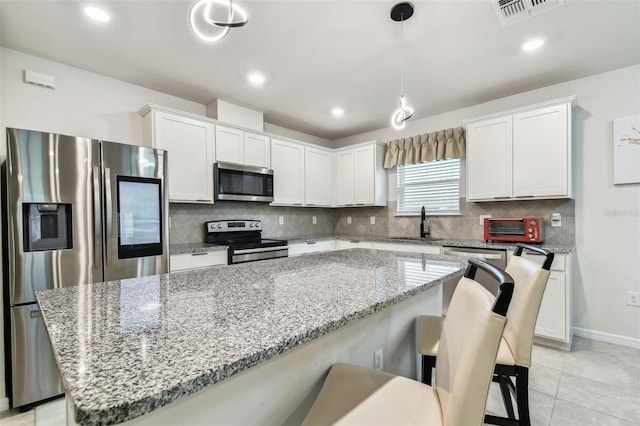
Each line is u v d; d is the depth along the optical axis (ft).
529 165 9.31
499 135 9.88
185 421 2.29
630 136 8.50
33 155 6.15
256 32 6.90
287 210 14.29
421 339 4.67
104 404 1.41
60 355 1.91
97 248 6.89
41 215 6.33
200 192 9.94
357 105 11.42
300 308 2.90
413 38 7.18
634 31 6.90
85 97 8.57
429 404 2.94
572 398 6.12
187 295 3.40
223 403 2.56
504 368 4.04
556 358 7.81
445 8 6.14
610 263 8.82
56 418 5.91
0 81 7.35
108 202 7.04
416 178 13.25
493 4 5.84
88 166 6.80
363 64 8.38
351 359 4.05
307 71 8.77
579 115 9.29
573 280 9.31
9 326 6.00
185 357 1.89
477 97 10.69
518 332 4.00
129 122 9.39
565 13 6.31
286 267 5.16
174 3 5.96
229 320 2.58
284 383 3.12
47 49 7.50
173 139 9.34
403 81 9.43
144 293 3.50
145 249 7.68
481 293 2.77
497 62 8.28
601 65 8.47
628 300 8.57
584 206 9.20
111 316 2.69
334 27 6.74
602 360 7.68
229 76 9.04
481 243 9.91
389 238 12.61
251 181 11.29
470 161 10.52
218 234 11.37
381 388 3.18
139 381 1.61
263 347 2.05
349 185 14.42
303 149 13.60
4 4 5.87
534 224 9.21
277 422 3.05
